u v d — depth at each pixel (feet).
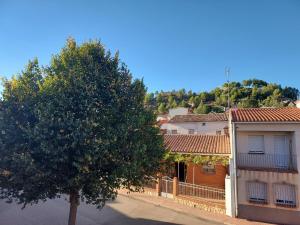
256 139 66.74
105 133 33.35
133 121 36.17
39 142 31.40
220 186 80.07
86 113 33.17
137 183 37.86
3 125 32.24
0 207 59.98
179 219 55.93
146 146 36.81
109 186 34.17
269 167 63.77
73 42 39.24
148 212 60.23
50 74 37.24
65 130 31.81
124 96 38.01
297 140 60.90
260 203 60.49
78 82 34.40
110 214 57.72
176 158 78.79
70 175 32.83
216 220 56.44
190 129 148.05
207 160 74.95
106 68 38.45
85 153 30.68
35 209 59.62
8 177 33.30
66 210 59.67
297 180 59.16
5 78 35.42
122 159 34.47
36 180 31.58
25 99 33.86
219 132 142.41
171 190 73.00
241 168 62.75
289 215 58.54
